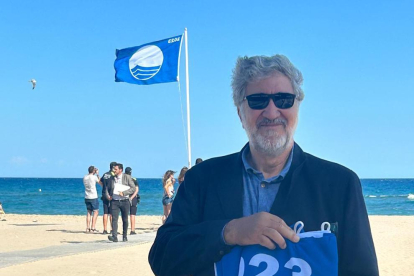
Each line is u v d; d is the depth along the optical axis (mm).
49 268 8633
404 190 97312
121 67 15289
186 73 14875
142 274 8195
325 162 2502
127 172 15656
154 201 58938
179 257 2398
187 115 14555
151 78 15031
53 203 54281
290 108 2500
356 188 2414
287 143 2480
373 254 2342
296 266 2152
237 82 2578
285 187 2455
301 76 2580
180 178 13930
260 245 2227
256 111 2498
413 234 15914
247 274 2191
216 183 2572
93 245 12086
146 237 14148
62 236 14875
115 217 12961
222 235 2270
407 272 9023
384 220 23828
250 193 2527
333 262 2158
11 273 8117
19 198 63906
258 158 2545
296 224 2277
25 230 17047
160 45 15031
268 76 2498
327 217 2393
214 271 2324
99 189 85438
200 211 2605
